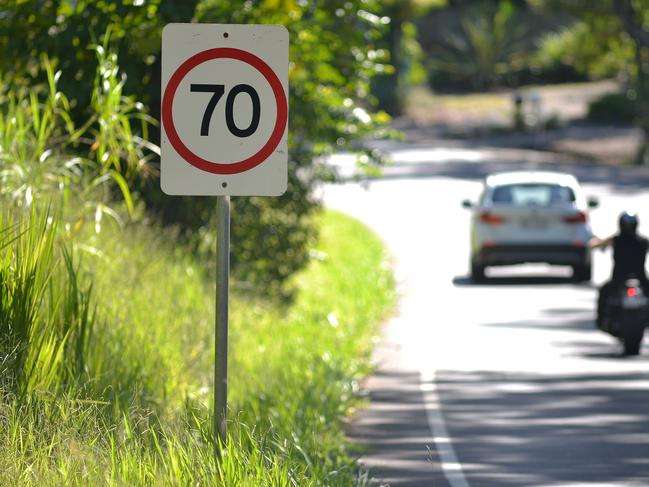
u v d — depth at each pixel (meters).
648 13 155.38
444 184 120.38
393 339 41.50
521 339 41.22
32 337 20.16
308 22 39.00
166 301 29.30
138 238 30.70
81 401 18.92
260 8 37.03
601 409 29.88
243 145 17.53
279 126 17.55
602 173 134.50
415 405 30.67
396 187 117.69
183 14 34.22
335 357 35.47
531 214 56.22
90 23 33.62
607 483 22.95
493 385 33.22
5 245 20.25
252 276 42.38
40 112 32.78
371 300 49.59
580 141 170.12
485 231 56.56
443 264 64.81
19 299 20.09
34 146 26.62
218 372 17.69
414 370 35.69
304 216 44.97
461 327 44.12
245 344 33.25
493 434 27.28
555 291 54.09
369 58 41.25
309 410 26.92
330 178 43.97
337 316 44.38
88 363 21.92
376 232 81.50
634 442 26.36
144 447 18.31
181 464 17.02
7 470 16.31
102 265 27.28
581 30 184.25
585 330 43.16
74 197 27.89
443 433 27.44
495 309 48.66
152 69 36.66
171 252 34.84
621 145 165.00
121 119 27.38
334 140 42.41
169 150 17.47
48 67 28.00
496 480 23.16
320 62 40.78
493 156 155.75
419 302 51.06
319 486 19.34
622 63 172.12
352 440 26.53
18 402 18.73
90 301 24.55
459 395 31.89
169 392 23.89
